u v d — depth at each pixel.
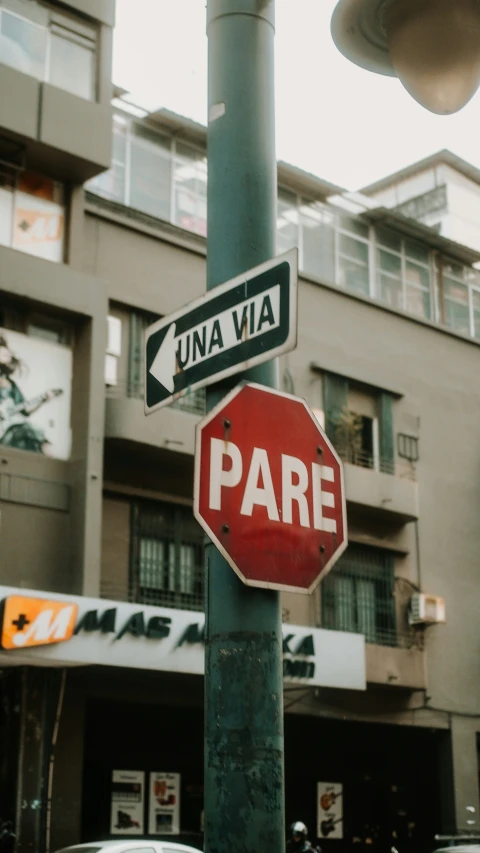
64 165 17.89
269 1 4.45
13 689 16.14
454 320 26.11
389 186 32.31
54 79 18.00
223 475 3.90
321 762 22.28
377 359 23.50
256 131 4.29
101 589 17.53
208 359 4.20
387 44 4.51
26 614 14.92
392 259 24.98
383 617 21.91
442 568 23.42
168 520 18.81
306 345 22.08
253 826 3.49
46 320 17.44
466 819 22.06
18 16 17.73
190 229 20.62
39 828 15.46
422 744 23.77
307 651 18.48
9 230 17.33
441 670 22.61
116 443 17.80
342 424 22.23
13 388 16.73
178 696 18.44
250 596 3.81
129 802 18.98
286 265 3.94
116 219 19.20
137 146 20.38
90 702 18.52
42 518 16.55
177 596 18.50
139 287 19.23
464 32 4.13
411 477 23.41
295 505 4.05
